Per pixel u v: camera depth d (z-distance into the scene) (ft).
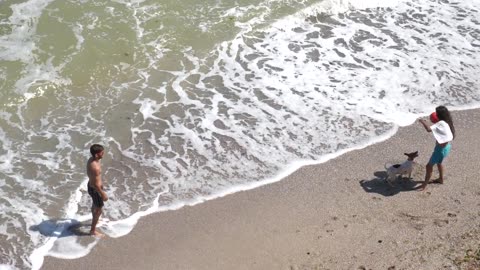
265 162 42.39
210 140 44.39
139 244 35.96
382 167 41.96
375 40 56.49
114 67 51.08
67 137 44.04
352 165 42.11
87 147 43.29
